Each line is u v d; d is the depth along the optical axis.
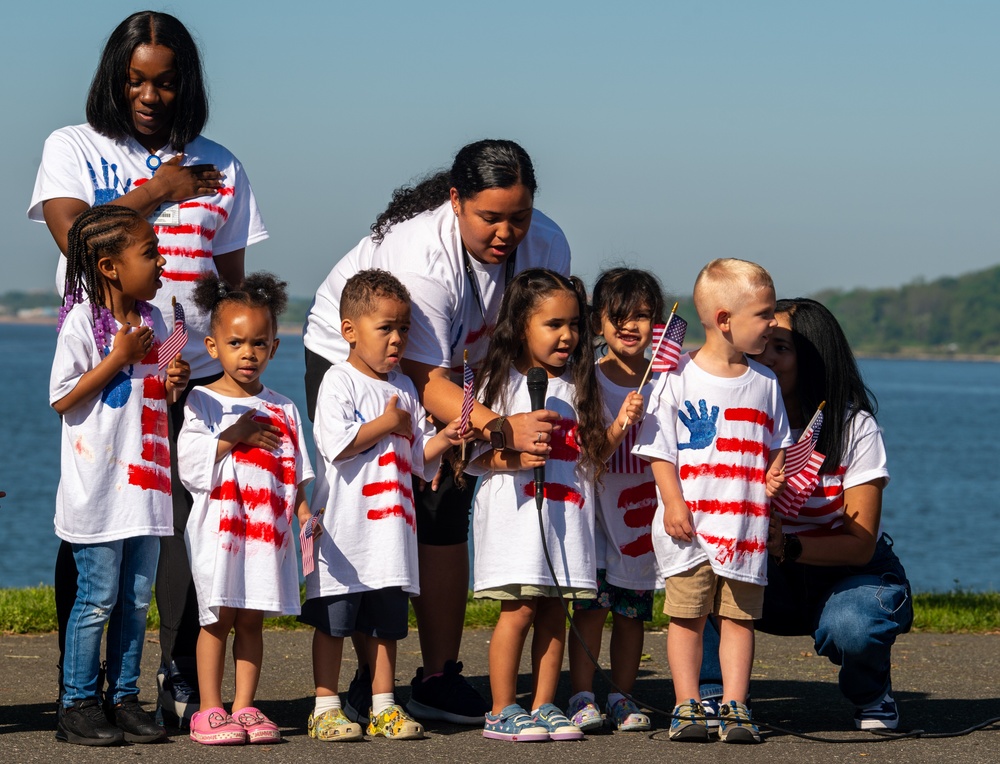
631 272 6.81
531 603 6.37
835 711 7.15
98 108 6.66
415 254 6.70
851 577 6.73
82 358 6.03
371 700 6.50
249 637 6.25
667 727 6.61
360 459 6.35
